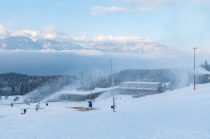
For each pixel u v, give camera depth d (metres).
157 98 40.59
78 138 9.45
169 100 30.61
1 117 25.91
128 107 25.81
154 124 11.82
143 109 20.22
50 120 16.64
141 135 9.39
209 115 13.91
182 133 9.38
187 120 12.55
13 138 10.05
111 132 10.37
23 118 23.16
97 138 9.28
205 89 44.41
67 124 13.49
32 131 11.60
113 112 19.27
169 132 9.69
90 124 13.03
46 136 10.15
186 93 41.56
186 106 19.70
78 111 27.50
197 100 25.34
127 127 11.39
